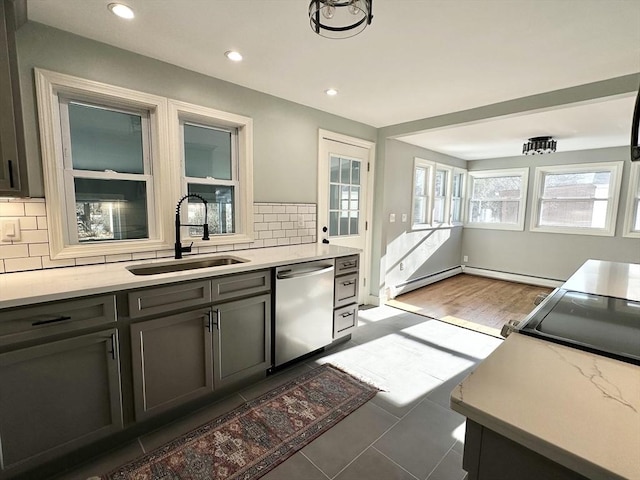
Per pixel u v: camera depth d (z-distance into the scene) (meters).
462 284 5.60
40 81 1.81
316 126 3.33
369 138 4.00
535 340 0.98
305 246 3.13
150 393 1.76
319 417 1.98
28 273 1.80
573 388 0.71
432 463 1.64
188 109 2.39
